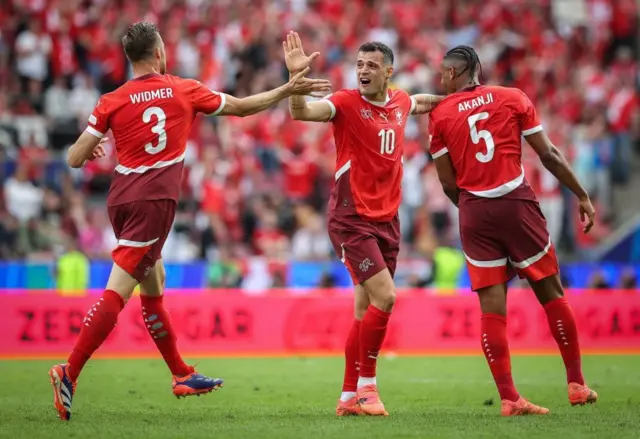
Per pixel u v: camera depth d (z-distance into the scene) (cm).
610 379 3653
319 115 2497
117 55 7088
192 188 6262
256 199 6194
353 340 2575
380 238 2552
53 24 7075
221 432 2152
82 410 2672
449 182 2592
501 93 2525
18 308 4497
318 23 7606
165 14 7400
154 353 4538
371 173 2531
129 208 2383
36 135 6538
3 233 5519
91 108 6794
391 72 2556
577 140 7200
